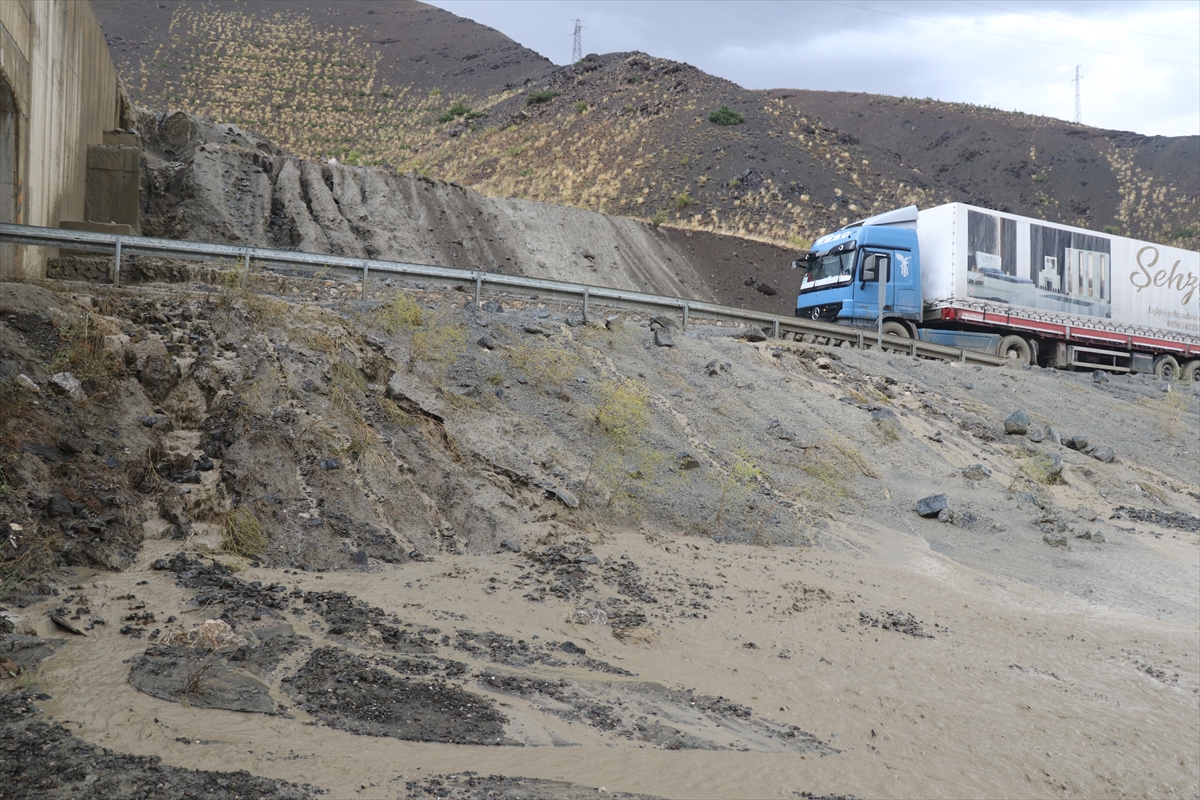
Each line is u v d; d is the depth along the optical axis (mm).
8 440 7133
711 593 9039
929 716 6941
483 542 9133
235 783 3973
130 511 7309
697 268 37000
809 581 9977
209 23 93750
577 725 5512
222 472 8297
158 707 4680
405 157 66562
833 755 5863
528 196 50031
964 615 9742
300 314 11234
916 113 115812
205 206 26406
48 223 13773
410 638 6484
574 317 15625
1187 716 7719
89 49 17922
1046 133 104312
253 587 6863
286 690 5219
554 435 11711
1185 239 77188
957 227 24406
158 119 29016
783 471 13273
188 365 9172
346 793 4043
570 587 8430
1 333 8297
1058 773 6309
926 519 13289
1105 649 9242
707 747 5555
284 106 76000
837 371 18062
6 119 11625
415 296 14906
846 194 50844
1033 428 18094
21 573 6066
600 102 65250
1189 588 11820
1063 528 13633
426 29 106125
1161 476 18094
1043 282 25781
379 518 8781
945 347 22969
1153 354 28688
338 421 9625
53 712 4449
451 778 4387
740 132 56469
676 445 12734
